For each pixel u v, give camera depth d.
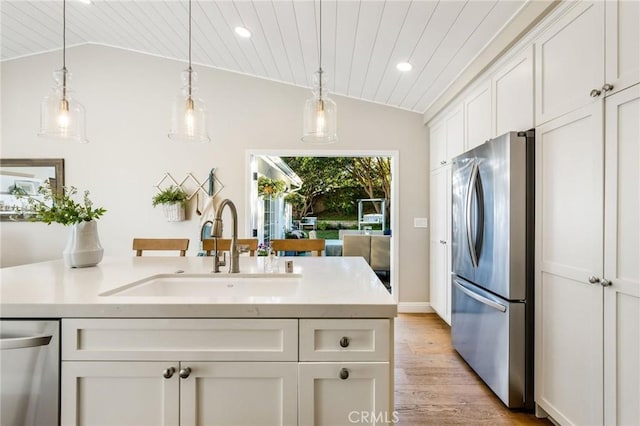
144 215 3.63
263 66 3.33
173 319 1.01
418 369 2.32
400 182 3.71
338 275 1.55
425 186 3.71
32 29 3.16
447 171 3.13
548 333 1.67
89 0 2.62
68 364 1.00
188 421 1.01
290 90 3.65
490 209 1.97
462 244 2.37
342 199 9.93
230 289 1.48
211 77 3.64
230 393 1.02
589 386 1.40
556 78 1.62
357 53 2.64
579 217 1.46
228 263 1.87
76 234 1.68
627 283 1.23
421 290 3.72
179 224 3.64
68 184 3.61
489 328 2.00
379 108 3.69
